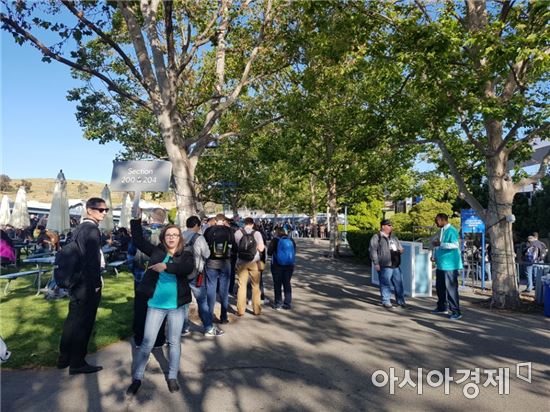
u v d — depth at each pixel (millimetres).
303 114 12375
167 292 4738
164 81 8508
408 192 25203
